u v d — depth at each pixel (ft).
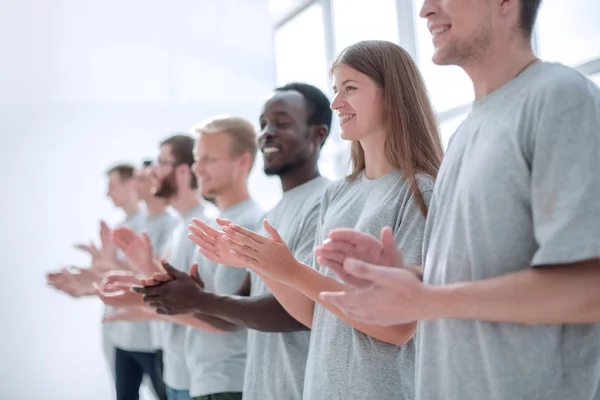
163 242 10.82
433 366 3.18
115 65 14.42
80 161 14.26
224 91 14.28
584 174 2.61
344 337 4.35
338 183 5.07
